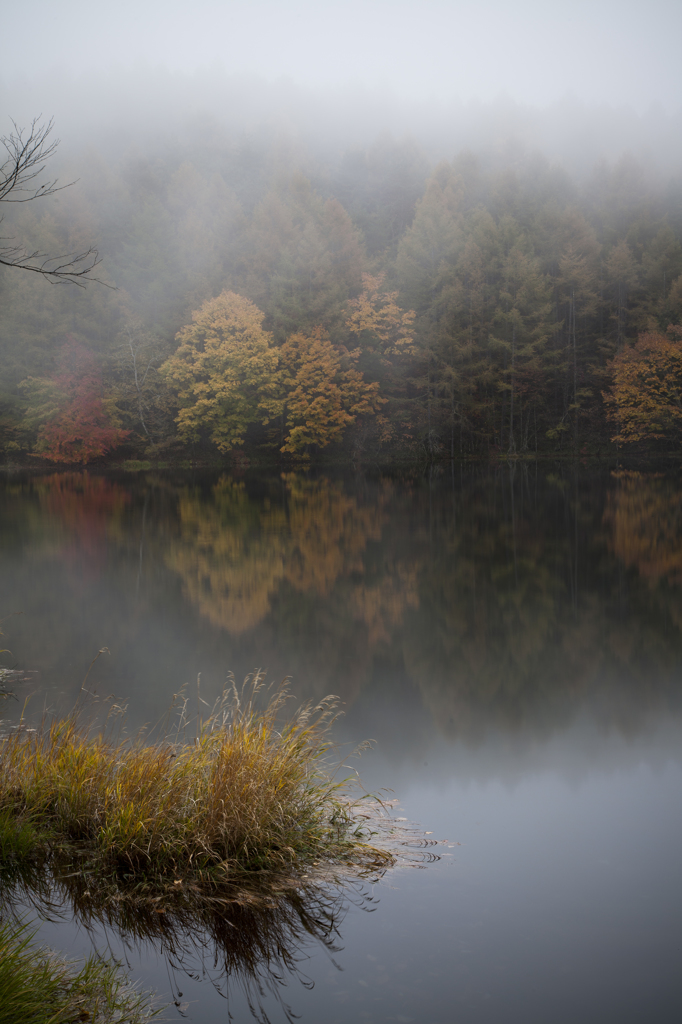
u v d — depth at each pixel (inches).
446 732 265.4
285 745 189.6
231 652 374.6
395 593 530.6
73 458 2052.2
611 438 2193.7
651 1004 121.3
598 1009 120.1
